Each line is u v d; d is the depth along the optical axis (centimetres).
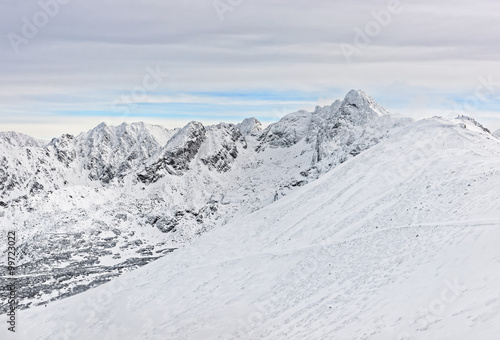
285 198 13550
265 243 10588
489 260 5406
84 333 8900
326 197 11812
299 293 7469
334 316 6034
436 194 8606
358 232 8694
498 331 3906
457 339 4084
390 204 9269
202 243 11969
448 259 5972
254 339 6456
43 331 9388
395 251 7144
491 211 6956
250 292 8269
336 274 7462
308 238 9738
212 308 8075
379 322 5169
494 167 8856
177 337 7381
